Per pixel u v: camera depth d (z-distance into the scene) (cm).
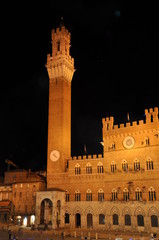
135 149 9294
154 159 8838
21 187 11594
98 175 9881
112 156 9731
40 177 11900
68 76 12100
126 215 8938
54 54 12150
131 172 9175
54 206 9519
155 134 9006
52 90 11781
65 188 10406
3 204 11700
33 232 8450
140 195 8838
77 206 9981
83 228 9481
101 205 9506
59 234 7856
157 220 8338
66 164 10862
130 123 9631
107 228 9131
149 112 9312
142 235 7494
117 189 9319
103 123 10294
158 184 8575
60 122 11169
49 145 11169
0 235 7525
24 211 11131
